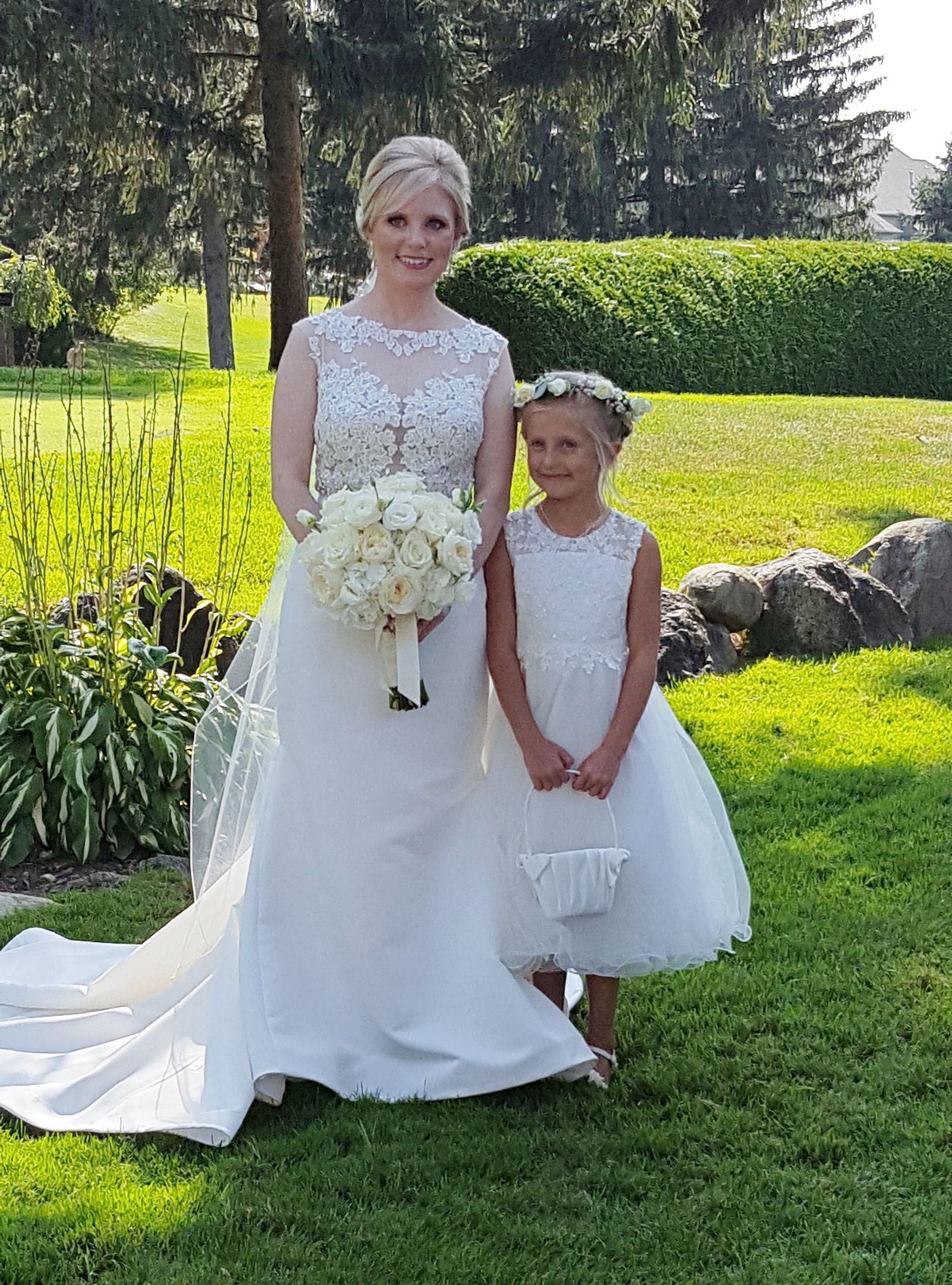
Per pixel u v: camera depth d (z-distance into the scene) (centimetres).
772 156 3875
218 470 1041
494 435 341
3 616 541
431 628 323
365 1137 301
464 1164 294
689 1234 271
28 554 532
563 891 320
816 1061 340
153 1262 260
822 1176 292
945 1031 356
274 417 342
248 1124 314
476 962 328
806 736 628
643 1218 278
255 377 1612
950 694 694
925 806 536
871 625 780
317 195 2583
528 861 325
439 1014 329
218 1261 260
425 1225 273
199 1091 318
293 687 333
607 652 329
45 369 1605
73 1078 338
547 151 3103
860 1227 274
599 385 327
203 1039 337
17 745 496
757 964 399
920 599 808
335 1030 327
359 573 301
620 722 325
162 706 520
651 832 329
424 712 328
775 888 455
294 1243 266
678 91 1500
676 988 385
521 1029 322
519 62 1501
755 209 3888
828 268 1673
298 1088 327
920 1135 307
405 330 338
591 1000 342
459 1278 256
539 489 347
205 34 1524
